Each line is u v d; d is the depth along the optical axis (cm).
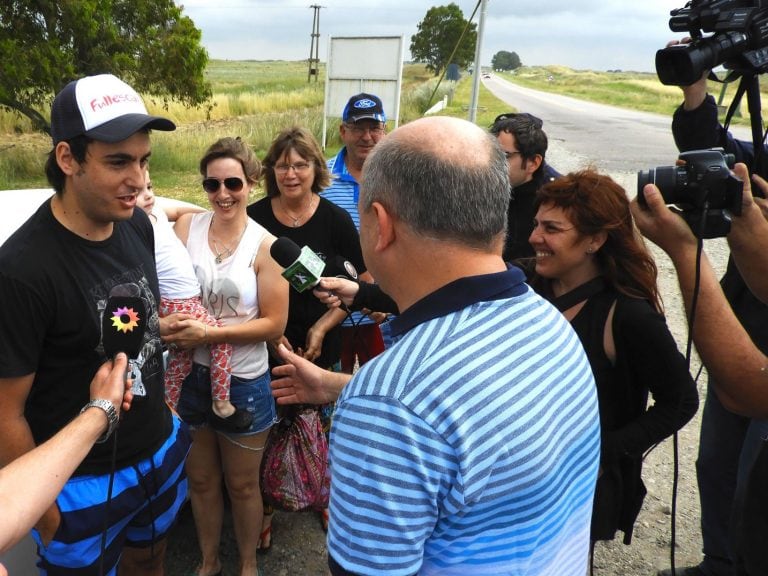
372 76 1237
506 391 103
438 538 109
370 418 103
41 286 163
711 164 137
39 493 126
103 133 161
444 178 107
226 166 245
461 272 111
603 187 198
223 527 309
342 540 106
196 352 251
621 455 195
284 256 221
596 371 199
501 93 6031
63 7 1350
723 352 145
